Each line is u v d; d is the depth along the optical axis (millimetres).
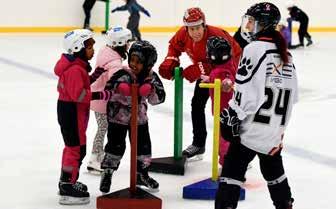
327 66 18719
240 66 4676
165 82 14766
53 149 8297
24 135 9070
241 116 4641
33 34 24562
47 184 6758
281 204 5090
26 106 11328
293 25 30016
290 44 23688
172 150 8391
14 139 8812
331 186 6941
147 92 5750
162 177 7082
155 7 27438
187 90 13594
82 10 25828
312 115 11188
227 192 4961
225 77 6336
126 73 5957
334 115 11234
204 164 7664
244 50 4695
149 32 27484
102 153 7102
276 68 4688
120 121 6125
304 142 9086
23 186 6676
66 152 5969
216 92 6113
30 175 7082
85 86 5746
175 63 7355
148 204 5805
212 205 6148
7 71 15414
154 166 7230
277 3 29125
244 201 6312
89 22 25422
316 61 19938
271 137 4805
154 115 10812
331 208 6211
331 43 26172
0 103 11531
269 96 4699
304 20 23891
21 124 9820
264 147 4832
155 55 5984
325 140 9250
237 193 4992
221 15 28609
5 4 24219
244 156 4926
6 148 8289
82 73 5664
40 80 14281
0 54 18453
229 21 28844
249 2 29000
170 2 27641
